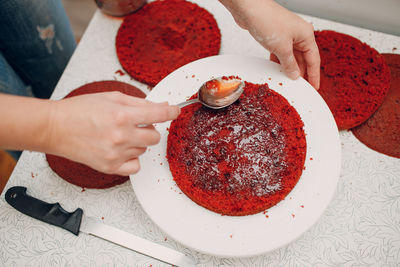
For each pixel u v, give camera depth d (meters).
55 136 0.38
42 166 0.52
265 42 0.48
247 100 0.50
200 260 0.46
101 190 0.50
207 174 0.46
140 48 0.58
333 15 0.64
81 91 0.56
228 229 0.43
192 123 0.49
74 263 0.46
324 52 0.56
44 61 0.69
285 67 0.50
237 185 0.45
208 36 0.59
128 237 0.47
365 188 0.50
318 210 0.43
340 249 0.46
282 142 0.47
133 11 0.62
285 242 0.42
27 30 0.61
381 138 0.51
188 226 0.43
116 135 0.37
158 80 0.55
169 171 0.46
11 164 0.97
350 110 0.51
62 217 0.48
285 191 0.44
